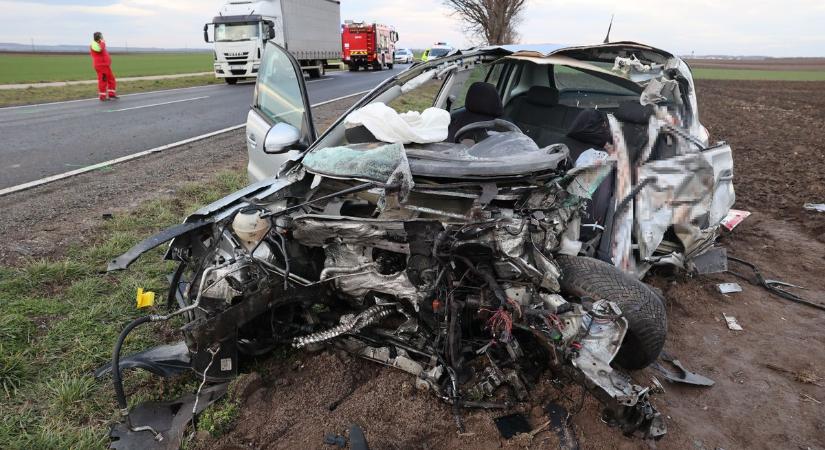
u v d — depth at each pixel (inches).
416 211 112.3
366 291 120.5
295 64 162.4
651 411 103.8
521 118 212.4
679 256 165.2
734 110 802.2
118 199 245.4
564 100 202.4
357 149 125.8
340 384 122.3
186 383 121.7
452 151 125.8
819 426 118.8
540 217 116.2
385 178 111.7
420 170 111.7
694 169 160.2
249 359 130.6
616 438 109.4
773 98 991.6
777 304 176.6
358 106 155.8
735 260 203.9
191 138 392.5
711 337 154.8
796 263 211.2
